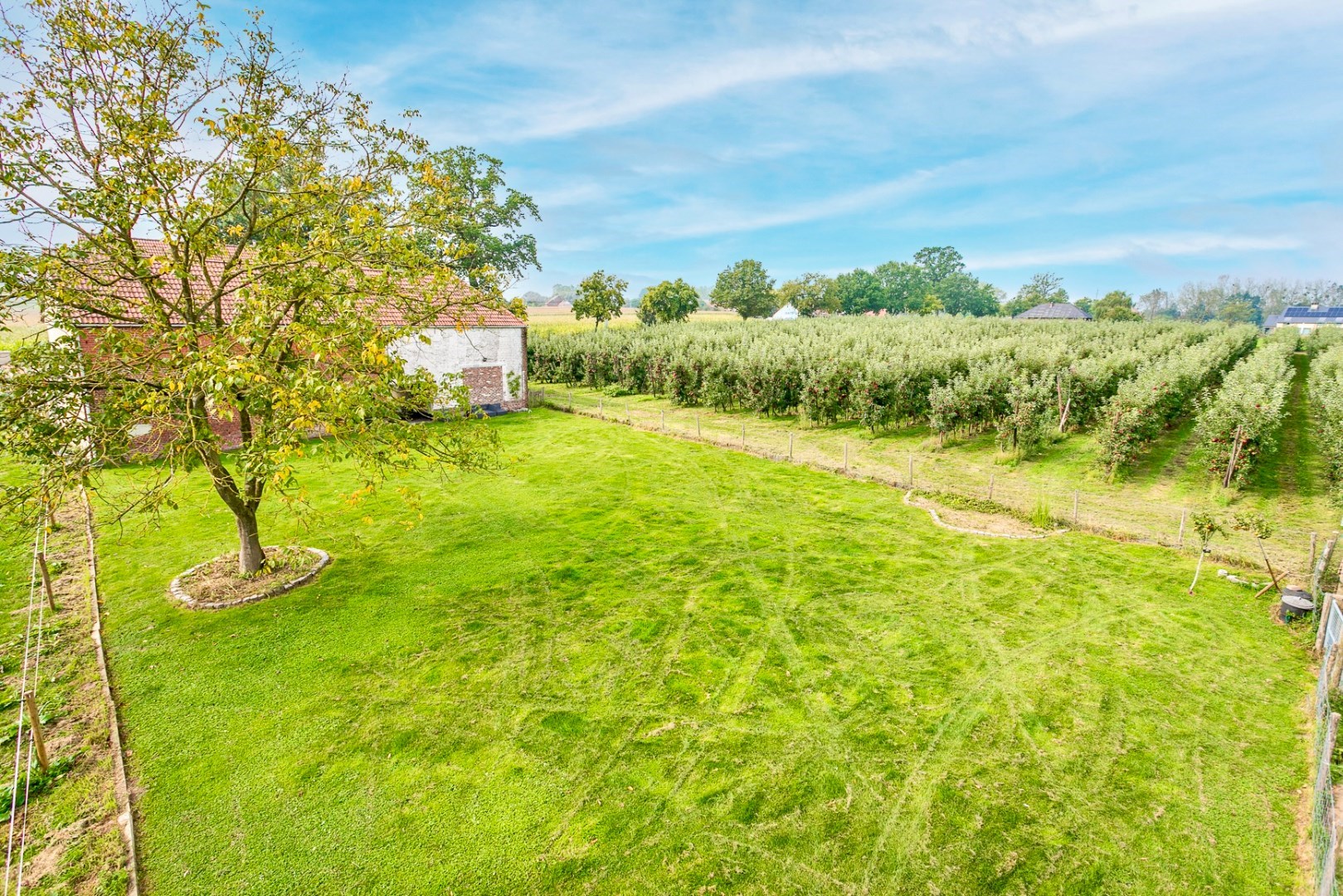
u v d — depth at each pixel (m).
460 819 5.45
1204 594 9.17
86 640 8.24
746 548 11.10
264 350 8.17
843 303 98.75
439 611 8.98
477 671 7.56
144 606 9.16
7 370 7.86
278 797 5.68
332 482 15.30
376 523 12.46
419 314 9.54
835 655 7.82
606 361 31.97
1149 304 147.25
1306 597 8.31
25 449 7.63
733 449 18.47
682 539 11.55
